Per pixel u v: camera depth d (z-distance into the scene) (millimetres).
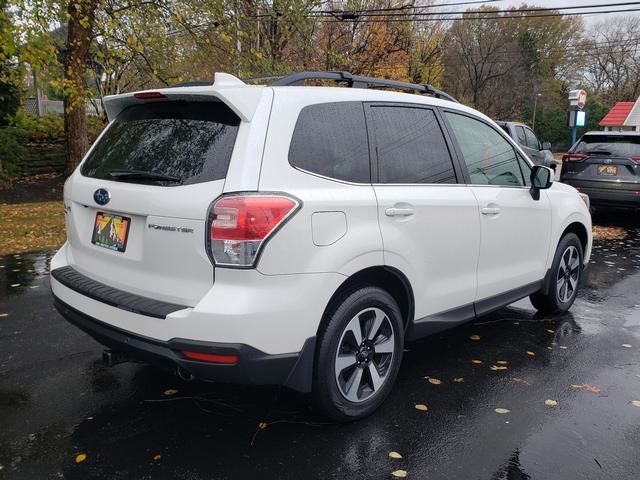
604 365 4051
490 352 4293
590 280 6617
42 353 4121
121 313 2814
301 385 2814
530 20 52188
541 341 4539
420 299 3447
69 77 10891
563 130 54969
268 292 2602
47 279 6273
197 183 2680
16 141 16078
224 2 12258
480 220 3842
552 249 4809
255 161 2643
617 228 10508
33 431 3029
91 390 3531
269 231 2576
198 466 2711
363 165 3141
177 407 3314
